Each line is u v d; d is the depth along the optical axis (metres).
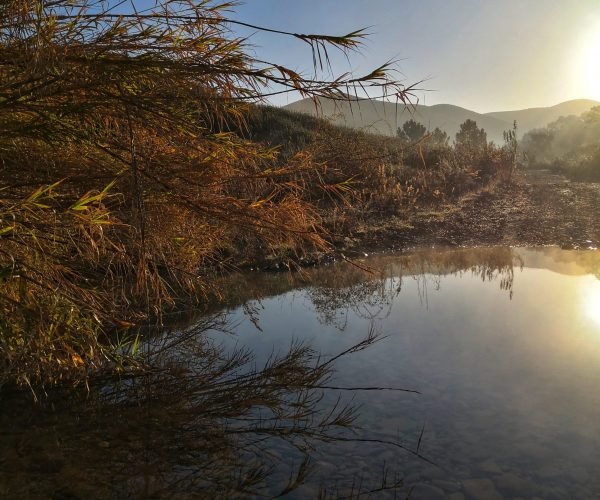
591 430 2.55
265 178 3.63
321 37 2.66
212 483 2.19
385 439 2.53
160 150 3.41
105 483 2.20
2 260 2.65
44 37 2.41
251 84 2.90
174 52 2.92
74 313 2.75
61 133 2.79
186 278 4.31
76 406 2.94
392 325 4.55
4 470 2.27
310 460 2.37
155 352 3.87
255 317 4.89
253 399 3.05
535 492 2.07
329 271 7.02
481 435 2.53
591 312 4.82
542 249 8.26
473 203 11.50
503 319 4.65
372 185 10.30
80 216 2.59
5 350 2.60
